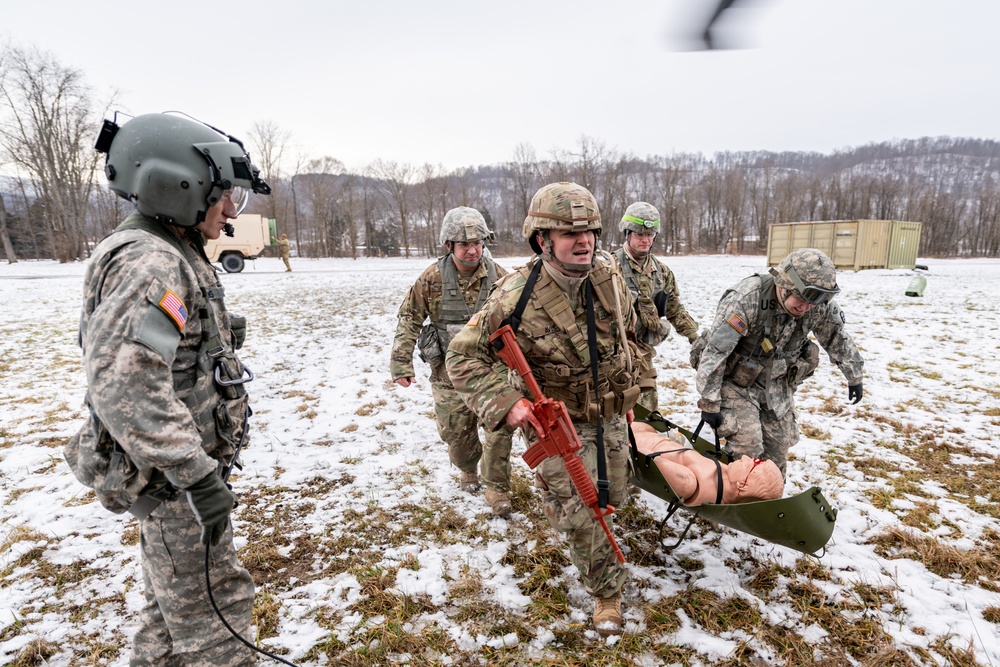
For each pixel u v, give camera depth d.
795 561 3.24
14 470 4.45
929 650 2.62
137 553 3.37
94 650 2.63
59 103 36.41
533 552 3.33
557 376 2.64
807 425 5.23
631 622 2.81
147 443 1.66
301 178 57.00
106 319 1.67
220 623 2.04
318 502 3.95
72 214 37.00
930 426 5.18
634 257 4.24
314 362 7.90
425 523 3.67
